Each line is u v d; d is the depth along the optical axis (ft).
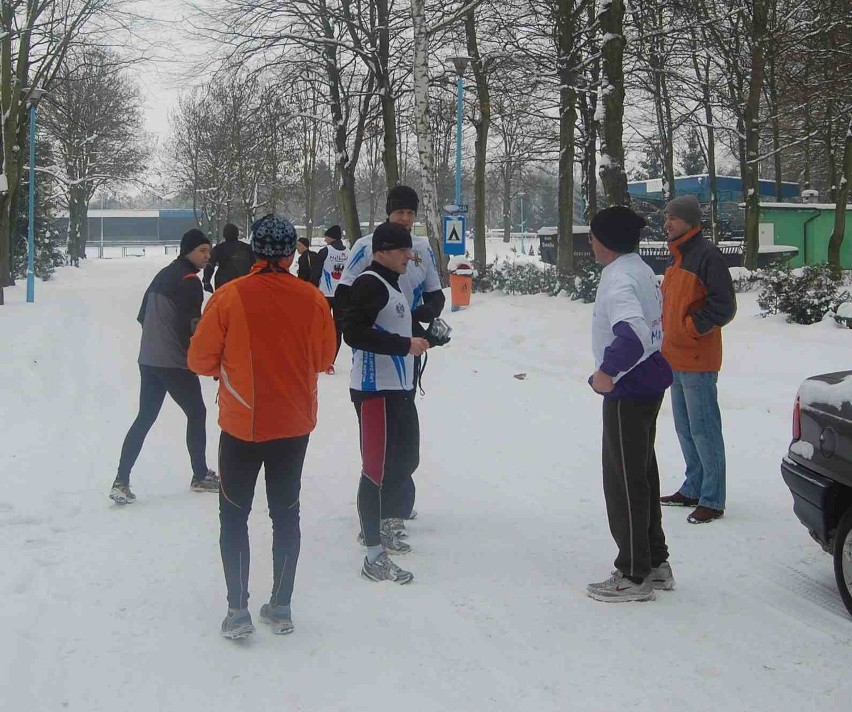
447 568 16.34
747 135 71.41
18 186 83.05
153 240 286.05
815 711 11.16
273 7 73.51
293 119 82.17
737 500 20.02
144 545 17.60
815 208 97.50
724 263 18.08
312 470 23.12
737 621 13.92
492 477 22.21
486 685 12.01
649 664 12.51
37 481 21.62
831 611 14.30
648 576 14.78
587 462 23.32
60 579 15.83
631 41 64.80
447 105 83.30
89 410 30.48
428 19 69.92
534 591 15.19
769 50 69.36
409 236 16.02
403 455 16.43
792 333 38.17
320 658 12.92
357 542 17.81
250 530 18.54
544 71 70.08
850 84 65.82
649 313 14.32
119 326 54.70
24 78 77.25
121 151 147.13
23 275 102.47
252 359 13.26
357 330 15.43
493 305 56.03
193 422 20.99
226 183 156.97
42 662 12.78
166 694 11.93
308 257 44.27
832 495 14.43
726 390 30.50
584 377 35.42
